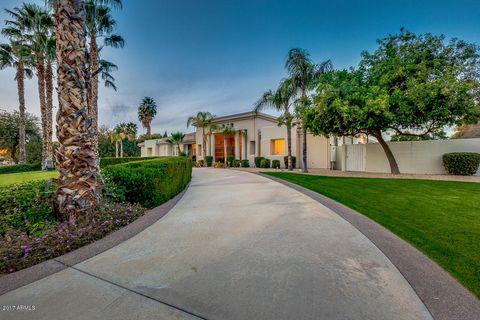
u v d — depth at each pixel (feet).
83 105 13.62
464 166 36.55
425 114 33.83
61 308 6.24
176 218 15.25
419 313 5.78
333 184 29.37
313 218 14.71
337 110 35.45
